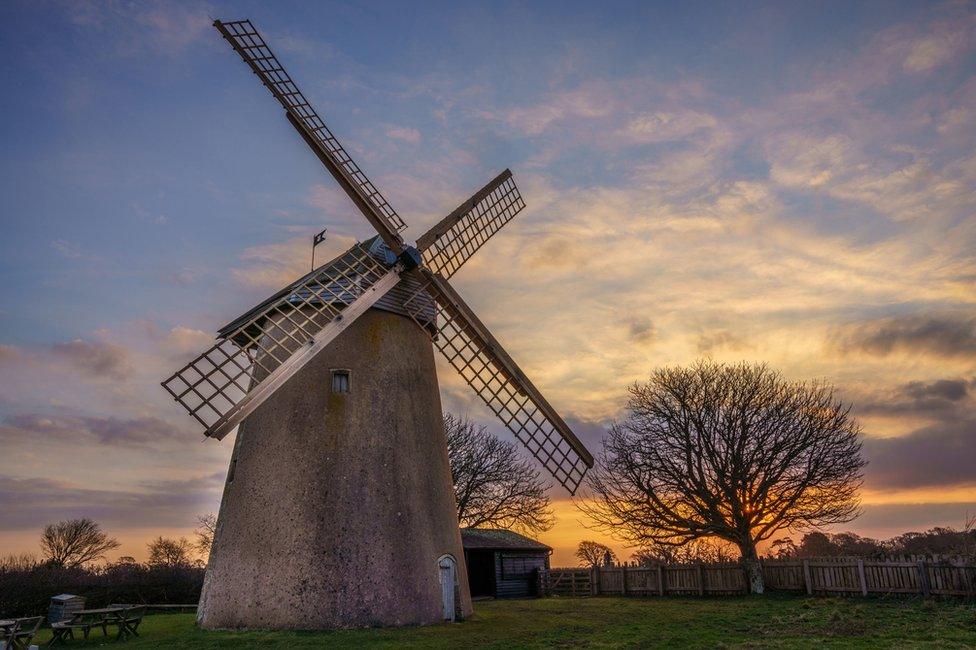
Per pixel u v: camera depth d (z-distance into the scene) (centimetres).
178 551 4662
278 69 1788
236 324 1673
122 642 1447
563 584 3159
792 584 2516
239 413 1335
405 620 1528
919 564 2130
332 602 1469
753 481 2694
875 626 1562
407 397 1758
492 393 1872
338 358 1702
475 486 3738
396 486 1638
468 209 2144
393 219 1856
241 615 1480
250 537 1544
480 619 1755
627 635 1519
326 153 1752
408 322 1845
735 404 2747
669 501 2834
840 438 2666
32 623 1530
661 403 2938
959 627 1480
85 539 4812
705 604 2294
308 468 1578
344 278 1758
